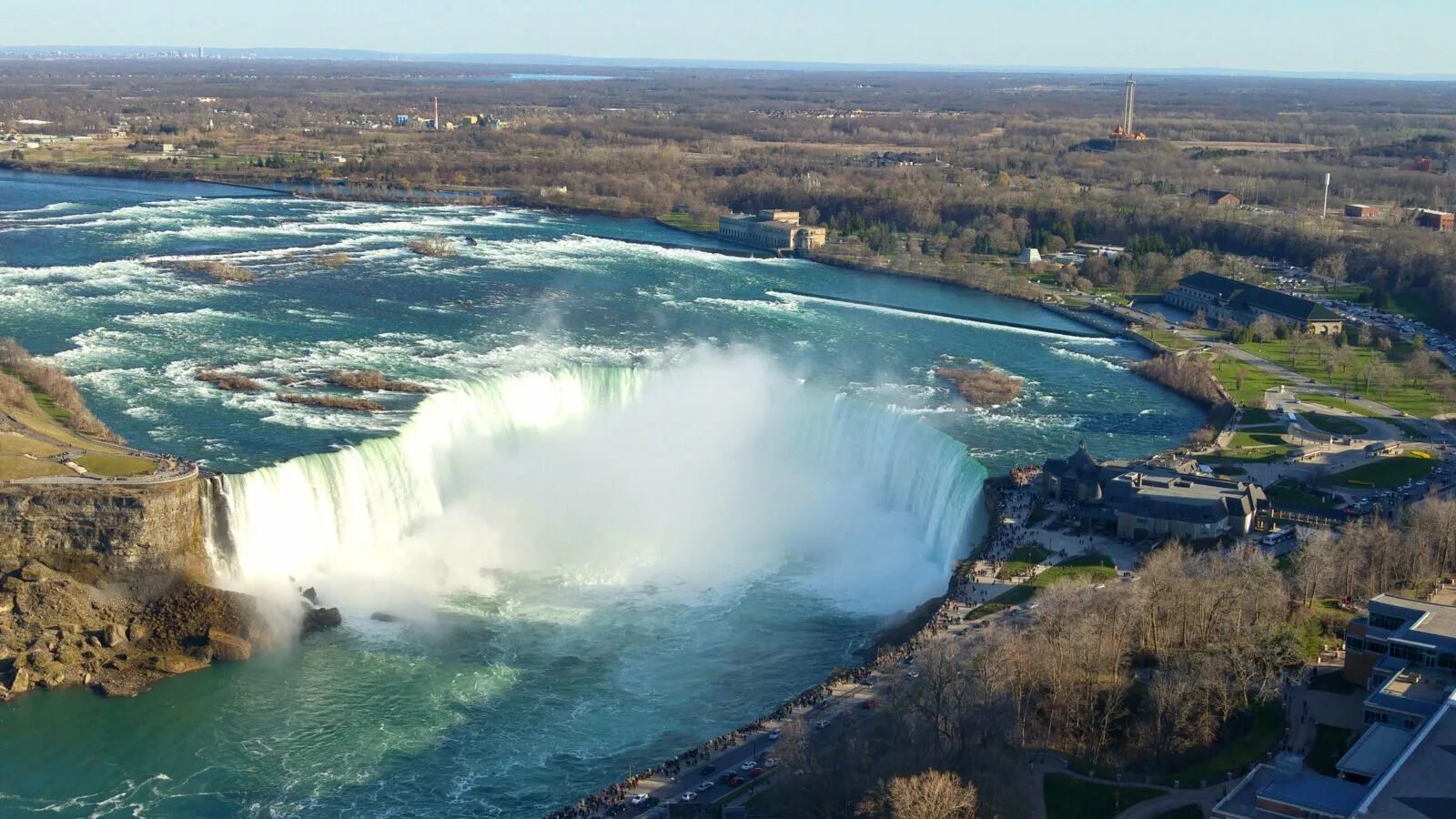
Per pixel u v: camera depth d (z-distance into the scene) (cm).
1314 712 19425
